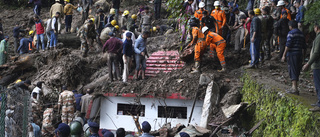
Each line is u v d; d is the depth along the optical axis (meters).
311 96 8.85
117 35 17.30
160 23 23.56
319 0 10.47
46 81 15.91
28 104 9.48
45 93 15.10
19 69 18.02
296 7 15.10
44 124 13.20
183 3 16.58
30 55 18.20
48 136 13.25
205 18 14.50
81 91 15.73
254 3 18.09
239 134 10.23
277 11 14.32
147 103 13.02
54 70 16.42
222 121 10.89
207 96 11.80
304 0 14.54
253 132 9.95
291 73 9.14
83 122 13.36
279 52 14.61
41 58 18.06
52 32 19.38
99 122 13.65
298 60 9.07
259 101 10.20
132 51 14.51
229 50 15.23
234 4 18.52
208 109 11.47
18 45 22.02
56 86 15.79
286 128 8.12
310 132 6.99
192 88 12.42
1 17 28.89
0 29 22.61
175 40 17.78
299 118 7.54
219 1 15.71
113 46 14.26
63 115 13.20
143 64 14.26
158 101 12.83
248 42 14.70
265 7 13.49
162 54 15.98
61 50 18.14
